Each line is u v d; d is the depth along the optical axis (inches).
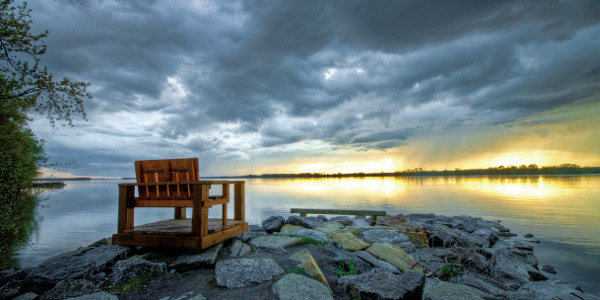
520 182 2576.3
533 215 695.7
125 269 170.9
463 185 2272.4
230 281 157.6
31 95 308.5
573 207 807.7
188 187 199.5
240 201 260.4
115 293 153.3
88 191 2349.9
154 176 212.7
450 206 928.9
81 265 176.9
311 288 148.6
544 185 2001.7
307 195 1487.5
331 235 307.7
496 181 2938.0
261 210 863.7
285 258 195.9
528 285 222.2
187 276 171.8
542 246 410.6
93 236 518.9
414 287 156.9
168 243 192.2
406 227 418.9
